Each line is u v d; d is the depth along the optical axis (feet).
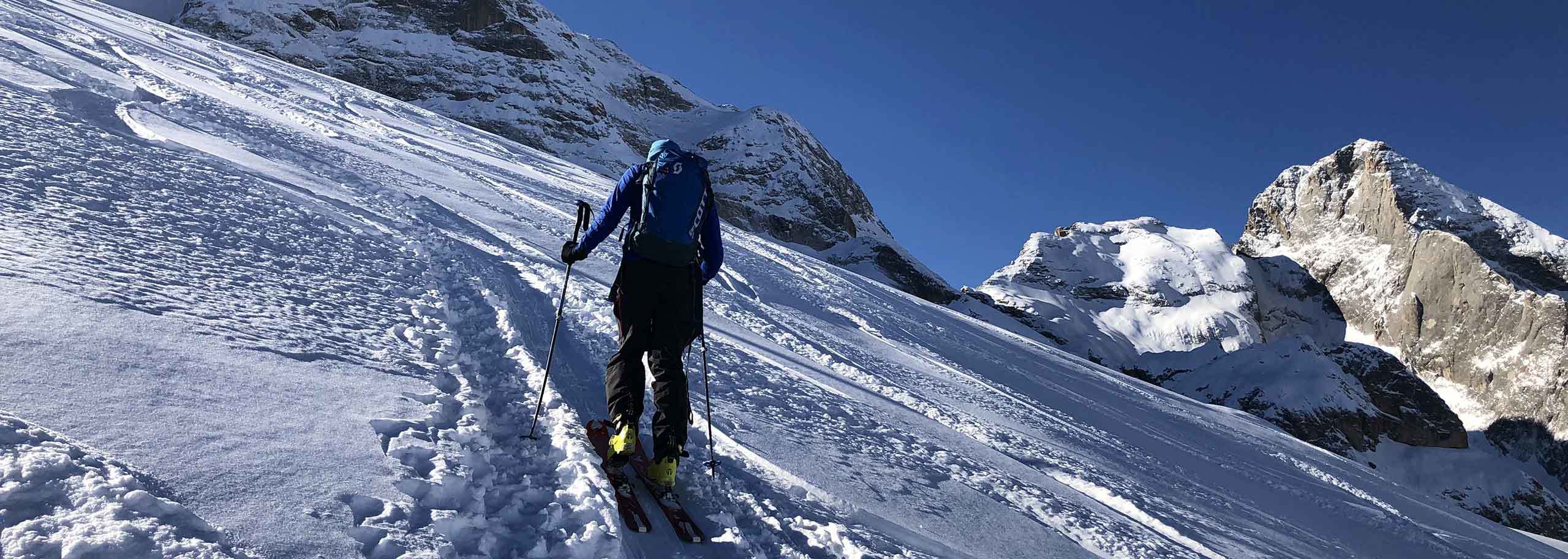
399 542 6.30
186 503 5.82
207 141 28.12
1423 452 292.61
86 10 98.73
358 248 18.63
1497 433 409.90
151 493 5.74
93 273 10.38
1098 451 28.48
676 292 10.94
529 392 12.17
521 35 540.93
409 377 10.81
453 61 496.64
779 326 32.42
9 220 11.44
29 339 7.64
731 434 13.42
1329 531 28.14
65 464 5.66
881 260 418.72
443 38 526.16
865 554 9.70
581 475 9.11
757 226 447.01
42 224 11.84
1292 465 55.52
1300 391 266.16
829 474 12.98
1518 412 410.31
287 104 63.46
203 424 7.16
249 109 47.14
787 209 465.88
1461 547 38.29
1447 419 307.17
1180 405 84.74
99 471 5.74
